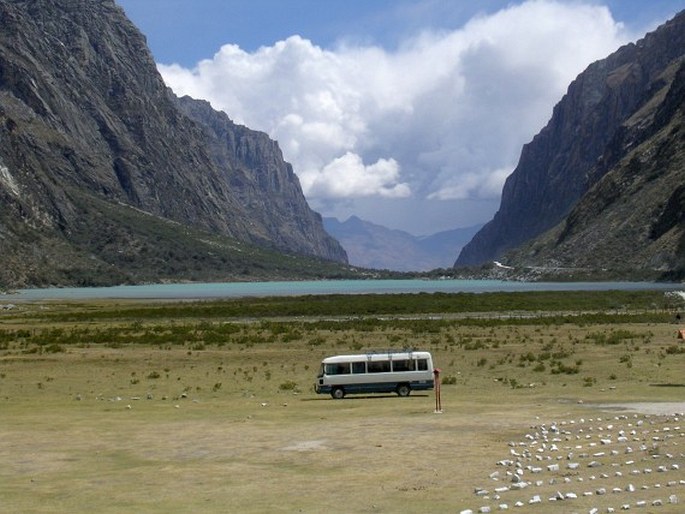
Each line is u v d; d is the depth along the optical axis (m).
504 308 139.75
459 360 63.94
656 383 48.69
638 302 142.88
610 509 21.27
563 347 71.62
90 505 23.45
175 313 141.00
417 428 34.41
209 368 62.84
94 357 70.38
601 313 121.81
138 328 105.62
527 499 22.72
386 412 39.44
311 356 69.00
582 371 55.44
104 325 117.50
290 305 150.25
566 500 22.45
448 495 23.56
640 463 26.94
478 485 24.66
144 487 25.50
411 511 21.98
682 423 33.91
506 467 26.92
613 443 30.17
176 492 24.83
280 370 61.19
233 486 25.41
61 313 150.00
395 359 47.41
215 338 86.94
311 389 51.22
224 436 33.69
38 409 42.84
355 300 162.00
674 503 21.80
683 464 26.64
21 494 24.81
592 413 37.16
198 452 30.72
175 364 65.38
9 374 60.34
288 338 86.56
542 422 35.00
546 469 26.39
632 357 62.03
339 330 97.44
